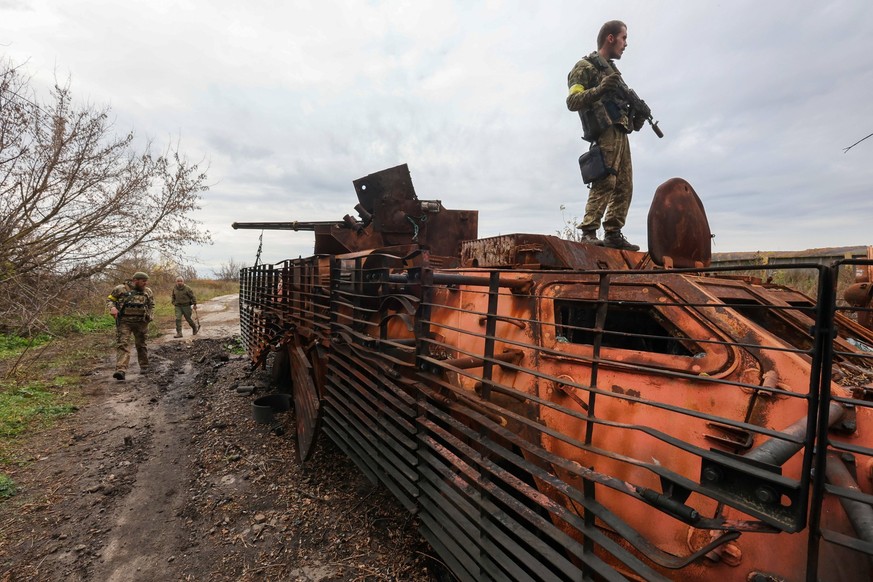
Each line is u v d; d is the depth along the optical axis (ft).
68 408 19.88
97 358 30.78
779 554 5.47
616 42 13.98
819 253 30.66
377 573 9.64
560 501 7.63
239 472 14.07
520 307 9.39
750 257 33.78
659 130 14.57
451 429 9.83
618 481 5.65
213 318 56.54
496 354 9.48
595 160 13.33
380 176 20.54
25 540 10.84
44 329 34.06
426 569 9.71
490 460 7.99
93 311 43.93
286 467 14.29
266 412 17.90
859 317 12.85
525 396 6.84
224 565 10.00
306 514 11.78
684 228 9.91
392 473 10.15
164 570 9.88
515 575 7.00
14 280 32.96
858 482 5.29
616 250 12.64
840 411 5.53
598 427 7.32
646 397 7.00
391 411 10.31
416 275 9.59
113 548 10.59
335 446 15.65
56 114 33.60
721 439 6.05
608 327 10.10
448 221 21.44
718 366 6.57
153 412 19.97
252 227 26.96
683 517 4.89
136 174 38.55
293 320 18.15
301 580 9.50
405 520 11.49
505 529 8.05
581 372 7.89
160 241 41.32
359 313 12.34
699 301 7.35
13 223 32.42
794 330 8.73
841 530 5.21
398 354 10.96
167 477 13.93
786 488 4.22
